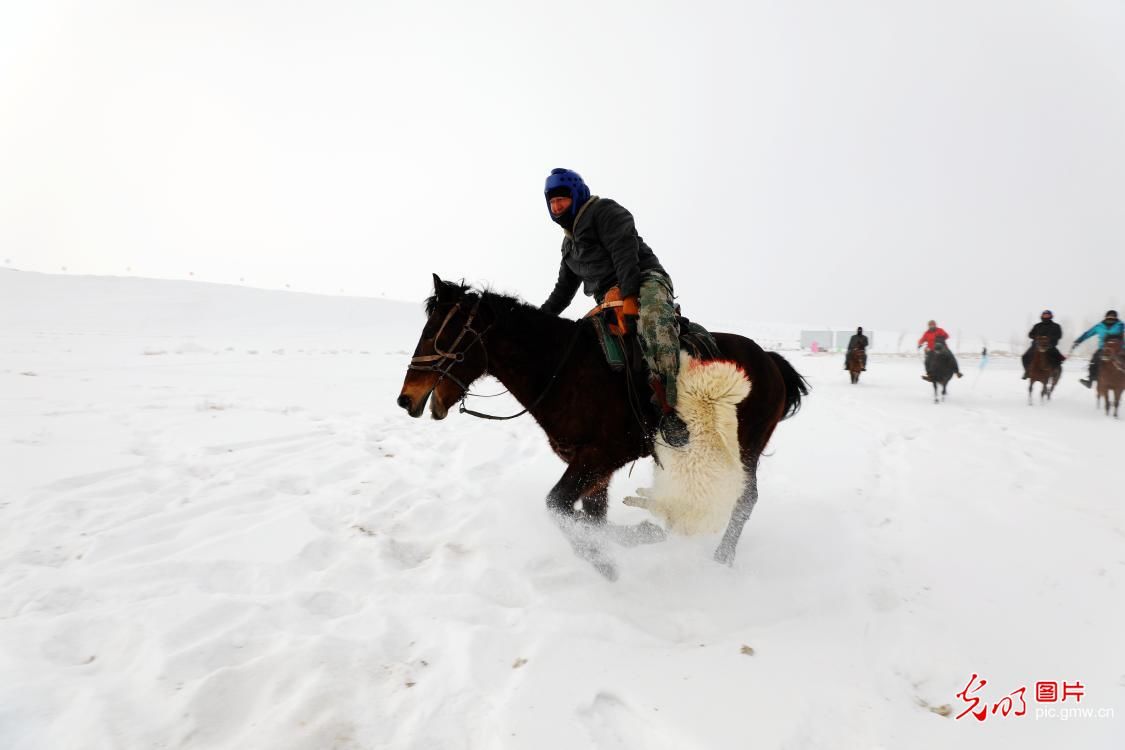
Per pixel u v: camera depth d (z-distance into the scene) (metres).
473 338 3.58
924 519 4.60
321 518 4.34
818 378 19.98
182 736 2.07
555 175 3.96
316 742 2.07
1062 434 8.45
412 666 2.55
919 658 2.76
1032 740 2.24
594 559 3.59
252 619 2.83
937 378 12.88
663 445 3.56
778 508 4.98
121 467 5.09
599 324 3.74
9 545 3.59
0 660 2.41
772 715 2.31
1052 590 3.40
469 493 5.11
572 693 2.37
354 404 9.20
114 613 2.83
